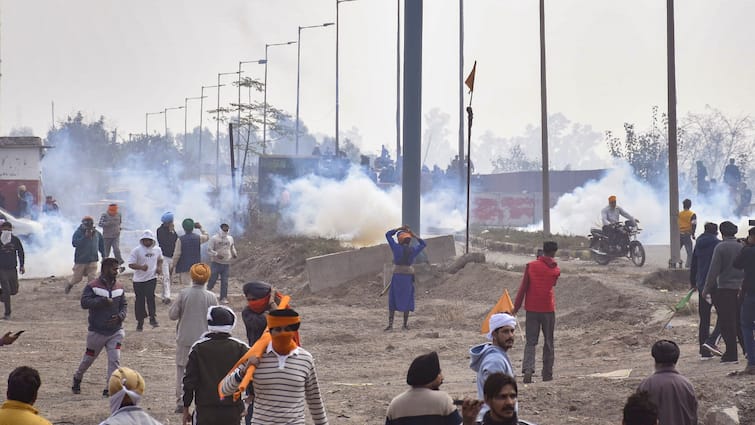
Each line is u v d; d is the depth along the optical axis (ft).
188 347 73.00
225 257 158.20
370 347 114.73
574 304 140.46
